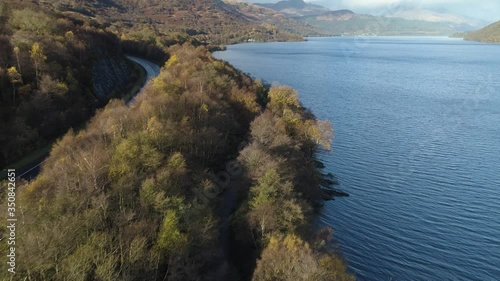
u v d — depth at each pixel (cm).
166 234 4050
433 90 17862
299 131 8756
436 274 5503
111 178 4625
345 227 6494
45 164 5619
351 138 10869
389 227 6538
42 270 3166
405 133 11344
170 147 5878
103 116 6744
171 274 3941
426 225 6612
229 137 7919
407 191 7744
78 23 13038
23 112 6912
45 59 8262
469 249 6016
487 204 7269
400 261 5734
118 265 3641
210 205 5538
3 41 8050
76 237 3612
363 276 5406
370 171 8688
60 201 3878
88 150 5266
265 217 5125
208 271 4444
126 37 18362
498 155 9581
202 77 9162
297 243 4522
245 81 12006
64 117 7662
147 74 13762
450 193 7688
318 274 4081
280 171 6016
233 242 5300
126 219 4003
